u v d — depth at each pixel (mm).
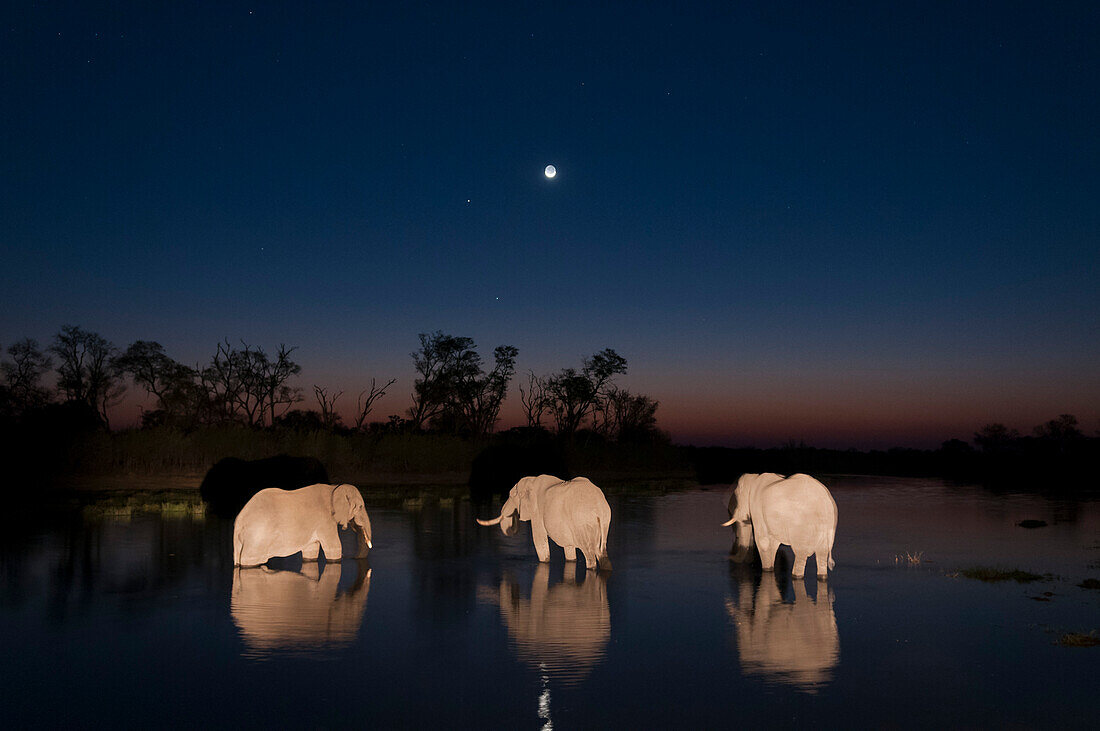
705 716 6504
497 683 7324
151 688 7184
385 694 7020
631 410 64250
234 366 57625
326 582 12320
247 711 6613
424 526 20188
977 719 6465
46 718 6469
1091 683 7367
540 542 14570
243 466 34875
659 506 27016
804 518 12531
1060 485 40375
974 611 10359
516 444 46000
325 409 57062
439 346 62031
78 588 11664
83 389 55625
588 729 6230
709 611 10367
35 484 31922
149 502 25031
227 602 10750
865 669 7797
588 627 9508
